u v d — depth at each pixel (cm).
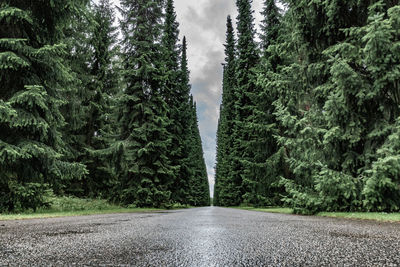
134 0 1642
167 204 1566
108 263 148
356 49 598
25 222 457
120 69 1630
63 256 167
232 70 3052
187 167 2244
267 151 1492
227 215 716
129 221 481
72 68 1609
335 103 606
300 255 167
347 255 165
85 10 916
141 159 1494
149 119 1577
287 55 975
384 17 596
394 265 140
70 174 870
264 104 1527
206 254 172
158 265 143
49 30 902
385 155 539
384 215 499
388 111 599
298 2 770
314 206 690
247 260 154
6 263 149
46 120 812
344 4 647
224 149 3519
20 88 783
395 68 527
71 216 671
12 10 706
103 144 1714
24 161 759
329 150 673
